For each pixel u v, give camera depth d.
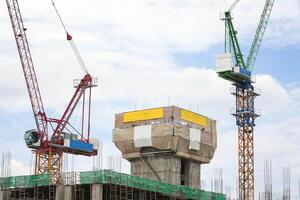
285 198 157.50
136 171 155.88
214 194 150.62
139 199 131.75
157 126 153.00
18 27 184.75
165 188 136.00
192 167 157.88
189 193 142.38
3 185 133.25
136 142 155.12
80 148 199.12
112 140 158.88
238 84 199.75
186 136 154.25
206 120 162.38
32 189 133.12
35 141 192.38
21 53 186.88
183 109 156.38
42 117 193.38
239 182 195.50
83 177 123.75
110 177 122.00
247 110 198.50
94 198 121.00
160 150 153.00
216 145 164.00
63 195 125.56
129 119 158.38
